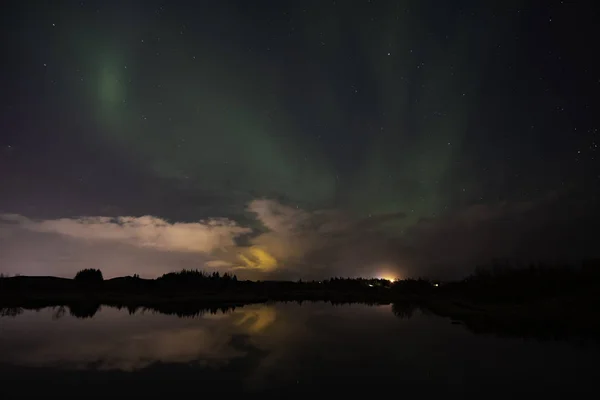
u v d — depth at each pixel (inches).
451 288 1919.3
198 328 671.1
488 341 542.3
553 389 316.2
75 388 312.3
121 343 512.4
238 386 321.4
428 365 400.8
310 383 332.8
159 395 297.0
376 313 1036.5
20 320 745.0
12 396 292.2
